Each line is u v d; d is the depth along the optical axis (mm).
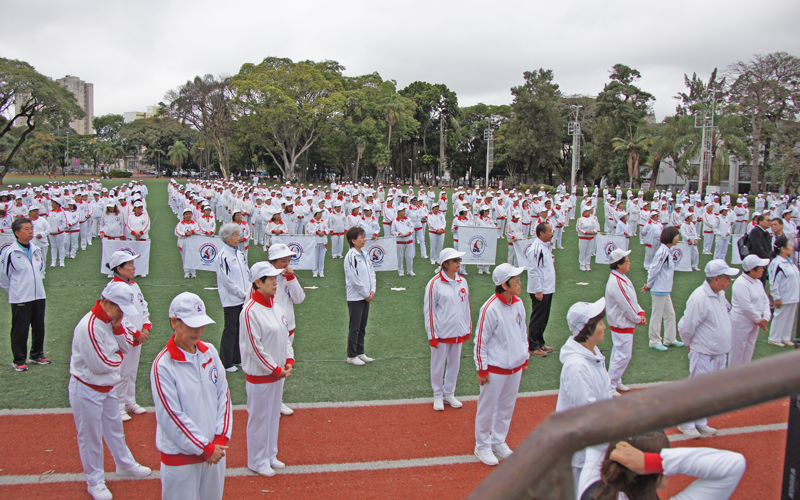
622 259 6988
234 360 8094
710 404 869
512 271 5441
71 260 17500
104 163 107625
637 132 58312
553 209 21547
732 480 2434
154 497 4941
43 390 7164
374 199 28375
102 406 4934
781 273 9336
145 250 14352
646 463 2547
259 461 5242
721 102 52594
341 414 6652
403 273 15898
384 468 5418
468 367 8531
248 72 63031
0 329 9844
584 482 2805
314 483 5137
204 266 14516
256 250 20047
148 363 8320
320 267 15391
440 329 6629
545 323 9008
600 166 63562
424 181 82188
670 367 8461
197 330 3854
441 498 4922
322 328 10258
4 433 6020
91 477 4863
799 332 4078
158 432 3867
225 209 29109
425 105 73875
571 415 933
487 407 5508
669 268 9203
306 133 64125
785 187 53000
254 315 5090
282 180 81625
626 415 881
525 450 897
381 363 8453
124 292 4750
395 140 68625
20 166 88938
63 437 5977
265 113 54469
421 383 7684
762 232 11656
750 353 7344
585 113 68875
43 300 8039
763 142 52844
